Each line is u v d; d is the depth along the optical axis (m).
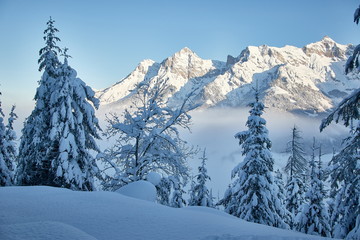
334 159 11.64
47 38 20.80
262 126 21.31
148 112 20.59
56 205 9.63
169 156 20.36
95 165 20.08
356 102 9.95
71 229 6.50
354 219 13.37
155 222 8.55
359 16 9.64
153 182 18.89
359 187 12.02
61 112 18.53
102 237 7.16
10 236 5.74
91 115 20.55
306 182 27.92
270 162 20.94
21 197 10.38
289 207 27.53
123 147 20.59
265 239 7.59
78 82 20.34
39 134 19.50
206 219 9.73
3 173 22.73
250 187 21.06
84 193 11.97
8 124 27.48
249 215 20.33
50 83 20.25
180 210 11.13
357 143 11.07
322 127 10.44
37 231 6.13
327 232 19.73
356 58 9.84
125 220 8.52
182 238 7.37
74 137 19.34
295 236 8.66
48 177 18.89
